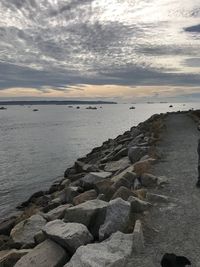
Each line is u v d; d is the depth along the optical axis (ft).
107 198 37.32
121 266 22.47
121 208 28.84
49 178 110.83
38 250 25.72
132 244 24.91
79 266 21.79
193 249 24.89
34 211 50.29
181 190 40.09
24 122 461.78
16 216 57.62
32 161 145.89
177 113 229.25
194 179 44.80
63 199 50.78
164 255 22.52
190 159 58.29
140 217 31.12
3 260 27.91
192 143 77.20
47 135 268.21
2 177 113.39
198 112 175.63
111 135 260.42
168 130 108.58
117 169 61.16
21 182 105.40
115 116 601.62
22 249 29.94
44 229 27.76
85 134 271.28
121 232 26.73
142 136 92.17
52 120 502.38
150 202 35.47
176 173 48.42
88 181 49.34
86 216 29.25
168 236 27.25
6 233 47.62
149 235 27.48
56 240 26.12
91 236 26.96
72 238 25.40
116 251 23.89
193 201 35.76
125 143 100.53
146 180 42.24
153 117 175.11
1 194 90.63
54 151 176.96
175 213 32.22
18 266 24.13
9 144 212.64
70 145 201.87
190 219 30.66
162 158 59.93
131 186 41.57
